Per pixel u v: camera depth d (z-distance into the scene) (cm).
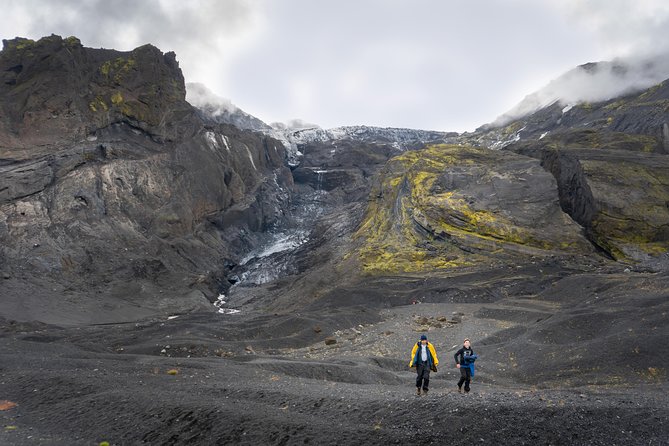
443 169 8338
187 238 8894
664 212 6425
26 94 8319
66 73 8650
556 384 2167
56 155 7888
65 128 8394
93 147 8362
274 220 12775
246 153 12700
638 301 3198
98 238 7281
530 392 1459
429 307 4931
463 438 1091
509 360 2677
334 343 3688
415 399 1314
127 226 7912
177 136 10162
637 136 10006
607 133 10344
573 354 2430
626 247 6144
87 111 8819
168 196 9025
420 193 7950
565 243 6412
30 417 1493
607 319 2903
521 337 2986
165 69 10356
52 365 2177
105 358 2522
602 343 2431
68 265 6650
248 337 3991
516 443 1067
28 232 6744
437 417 1180
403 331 3872
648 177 6831
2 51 8550
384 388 1720
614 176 6838
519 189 7181
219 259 9275
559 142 10581
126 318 6009
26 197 7200
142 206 8438
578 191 7175
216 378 1931
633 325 2639
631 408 1166
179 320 5197
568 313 3238
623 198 6569
